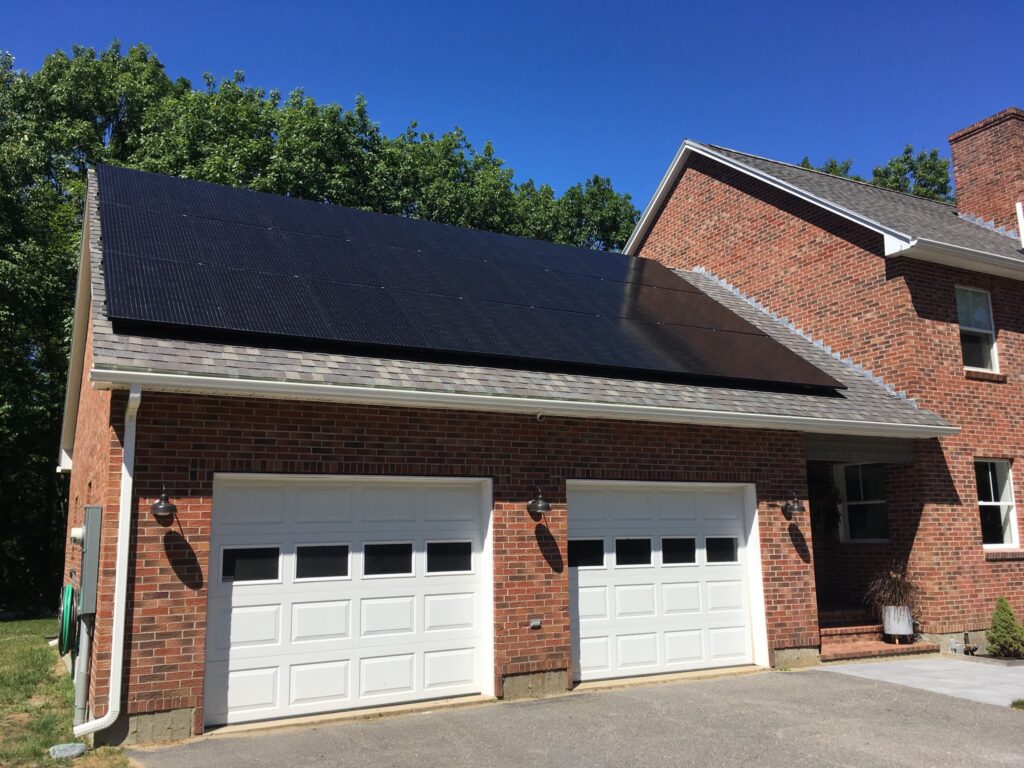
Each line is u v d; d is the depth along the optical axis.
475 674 9.10
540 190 34.00
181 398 7.72
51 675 10.98
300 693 8.14
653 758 6.97
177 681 7.36
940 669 10.91
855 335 14.00
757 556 11.01
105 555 7.27
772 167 17.33
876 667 11.04
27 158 24.16
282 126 23.30
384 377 8.38
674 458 10.56
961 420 13.34
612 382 10.07
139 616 7.27
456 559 9.17
